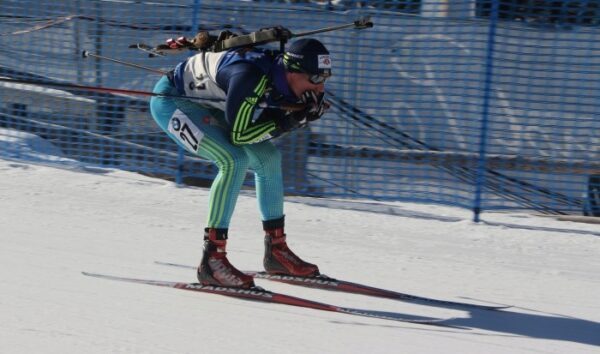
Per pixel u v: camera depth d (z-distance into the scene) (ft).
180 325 53.06
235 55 56.80
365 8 99.35
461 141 99.14
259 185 62.54
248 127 56.18
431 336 53.06
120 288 59.77
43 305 55.42
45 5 108.27
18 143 104.17
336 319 55.42
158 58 103.24
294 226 81.71
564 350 51.65
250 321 54.29
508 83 92.07
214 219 59.31
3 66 110.83
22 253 66.95
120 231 75.66
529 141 98.63
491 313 58.59
